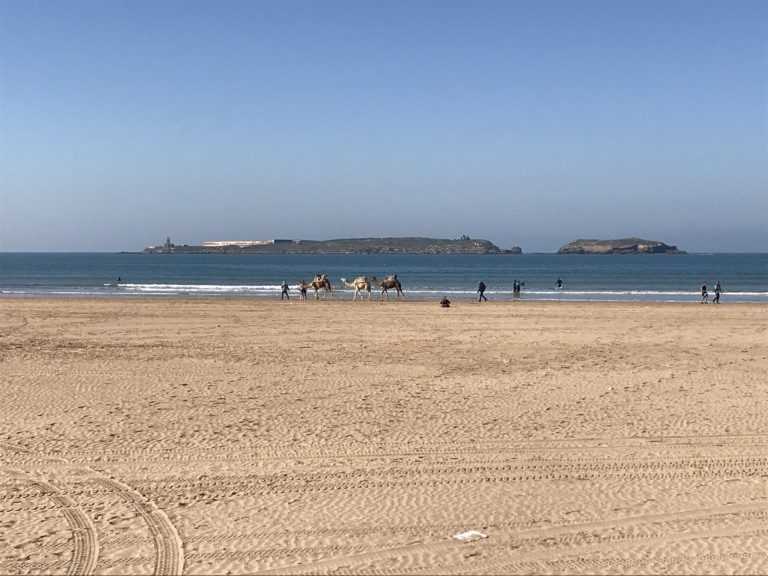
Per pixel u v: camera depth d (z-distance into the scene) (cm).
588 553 731
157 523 812
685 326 2975
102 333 2666
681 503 873
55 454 1084
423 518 826
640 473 997
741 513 840
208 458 1066
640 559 718
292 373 1775
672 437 1183
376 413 1348
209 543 756
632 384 1636
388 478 975
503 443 1147
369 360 1998
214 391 1547
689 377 1727
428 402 1445
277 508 859
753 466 1028
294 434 1198
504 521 816
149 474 990
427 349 2238
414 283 8000
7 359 1983
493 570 694
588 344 2372
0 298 4969
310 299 4944
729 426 1253
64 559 716
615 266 15000
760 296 5684
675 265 15600
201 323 3061
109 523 812
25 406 1395
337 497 899
